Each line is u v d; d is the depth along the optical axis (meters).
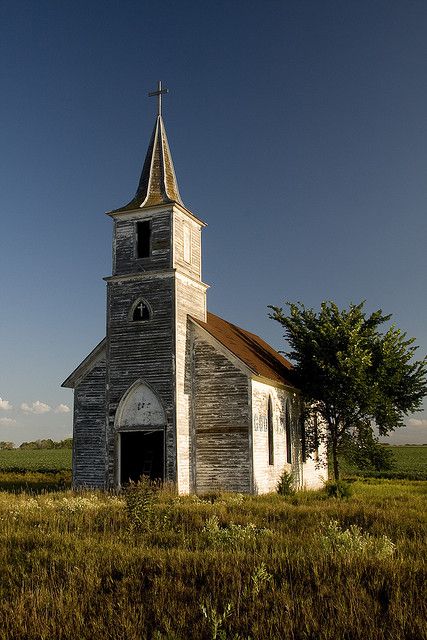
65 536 13.44
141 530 14.82
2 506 19.84
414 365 37.47
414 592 8.59
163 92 34.59
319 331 36.75
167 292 30.12
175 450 28.52
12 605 8.59
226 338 33.09
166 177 32.59
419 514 18.52
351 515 17.81
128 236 31.44
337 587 8.66
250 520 16.67
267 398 32.34
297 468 36.94
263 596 8.46
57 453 118.62
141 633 7.47
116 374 30.33
